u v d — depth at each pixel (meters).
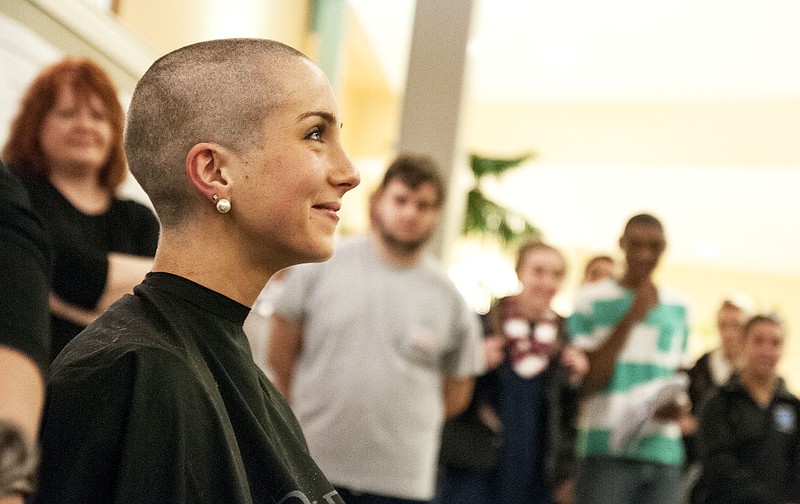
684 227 12.24
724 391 3.81
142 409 0.66
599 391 3.12
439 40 4.14
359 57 8.71
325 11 6.93
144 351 0.69
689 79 8.39
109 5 3.21
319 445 2.19
